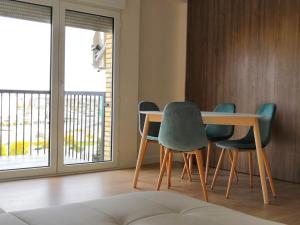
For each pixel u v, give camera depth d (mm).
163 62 5602
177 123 3344
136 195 1899
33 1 4180
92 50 4758
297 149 4301
